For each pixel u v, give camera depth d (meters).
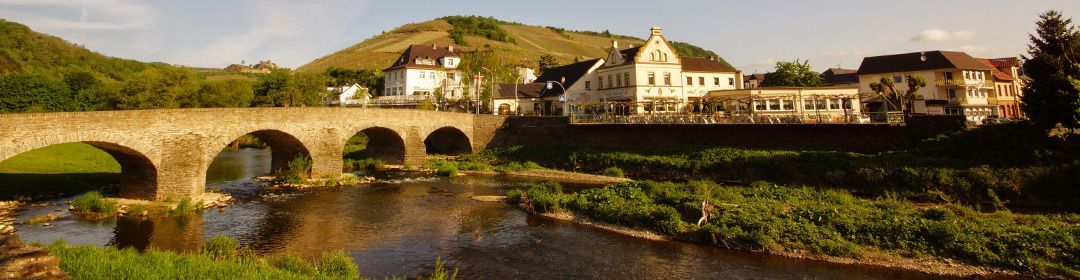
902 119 38.16
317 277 14.10
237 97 79.00
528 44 173.62
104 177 35.62
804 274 17.45
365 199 31.66
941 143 34.91
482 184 39.16
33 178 31.47
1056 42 31.23
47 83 65.88
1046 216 23.03
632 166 44.91
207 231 22.58
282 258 15.99
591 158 48.31
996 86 65.75
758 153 40.88
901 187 31.27
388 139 51.16
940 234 19.08
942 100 56.88
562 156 50.81
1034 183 27.69
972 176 29.42
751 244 20.22
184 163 28.66
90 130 23.89
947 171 30.56
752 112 50.12
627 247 20.81
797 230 20.53
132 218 24.45
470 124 58.81
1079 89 26.44
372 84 105.25
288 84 81.88
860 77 66.94
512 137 57.84
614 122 51.03
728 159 40.72
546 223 25.25
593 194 29.16
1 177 30.62
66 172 34.84
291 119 36.00
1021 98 32.72
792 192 28.38
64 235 21.00
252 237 21.84
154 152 27.36
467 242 21.66
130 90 66.06
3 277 9.09
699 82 62.19
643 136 49.75
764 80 80.50
